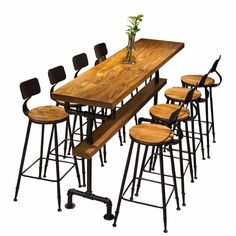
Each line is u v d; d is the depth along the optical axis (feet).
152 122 14.60
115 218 12.32
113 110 11.71
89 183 12.62
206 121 15.47
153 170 14.61
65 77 14.26
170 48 15.70
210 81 15.44
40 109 13.21
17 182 13.10
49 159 13.69
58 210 12.85
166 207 12.72
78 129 14.88
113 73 13.30
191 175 14.07
